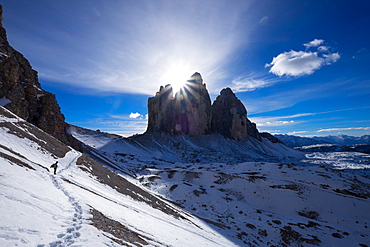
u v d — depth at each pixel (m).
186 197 46.47
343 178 59.34
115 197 19.62
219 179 59.25
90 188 18.09
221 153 175.62
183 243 13.76
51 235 7.29
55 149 28.55
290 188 51.12
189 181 61.53
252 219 36.88
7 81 46.41
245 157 180.12
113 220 11.43
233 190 53.41
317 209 44.19
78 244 6.98
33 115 52.78
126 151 132.50
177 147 168.88
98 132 162.25
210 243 17.83
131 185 33.25
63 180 15.89
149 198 29.28
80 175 22.17
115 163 80.94
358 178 62.28
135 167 91.75
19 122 28.67
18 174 11.93
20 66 58.16
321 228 35.50
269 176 59.66
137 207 19.78
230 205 43.50
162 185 55.22
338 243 30.02
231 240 24.45
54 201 10.56
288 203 46.50
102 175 28.30
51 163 21.70
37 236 6.86
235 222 34.78
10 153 15.55
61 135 60.62
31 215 7.98
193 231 20.34
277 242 29.09
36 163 17.78
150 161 118.38
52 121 56.47
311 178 56.78
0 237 5.98
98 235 8.28
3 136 20.23
